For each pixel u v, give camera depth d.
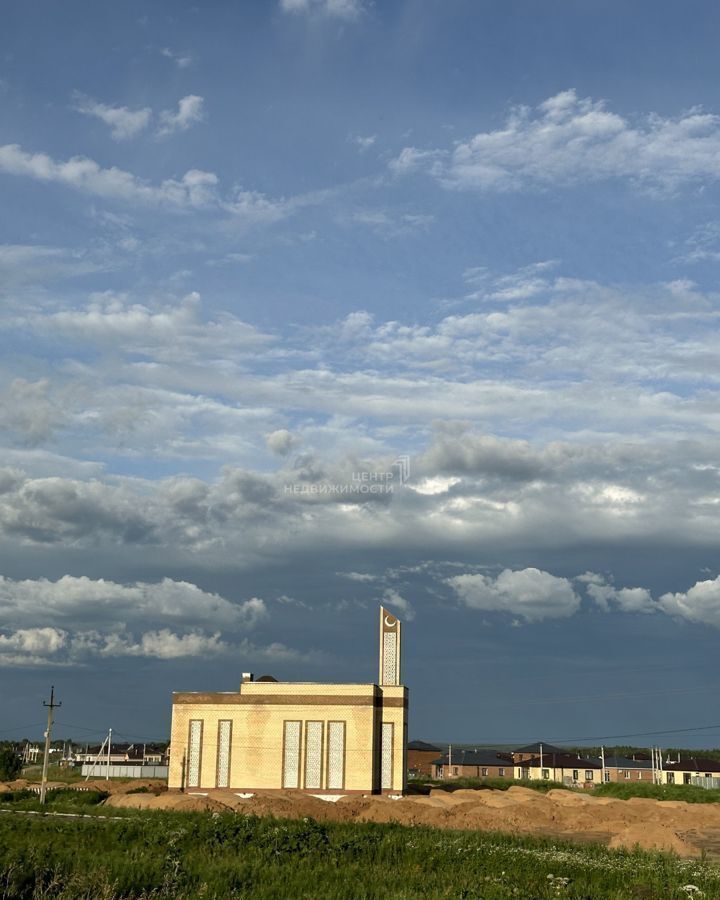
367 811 61.81
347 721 80.38
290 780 80.00
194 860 30.58
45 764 70.62
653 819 67.19
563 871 33.09
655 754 155.88
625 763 163.62
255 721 81.56
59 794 77.00
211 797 69.25
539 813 65.56
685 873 34.81
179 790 81.12
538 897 27.58
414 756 187.88
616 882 31.73
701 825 67.12
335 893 25.61
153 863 28.50
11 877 24.08
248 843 35.81
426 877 29.72
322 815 60.75
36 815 58.56
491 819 62.09
